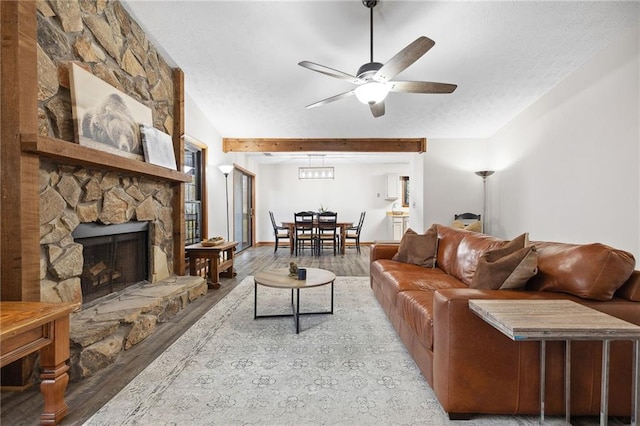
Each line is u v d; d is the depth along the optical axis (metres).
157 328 2.56
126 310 2.28
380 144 5.77
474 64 3.47
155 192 3.20
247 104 4.51
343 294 3.58
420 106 4.54
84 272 2.35
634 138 2.78
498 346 1.40
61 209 2.03
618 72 2.94
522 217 4.57
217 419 1.45
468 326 1.41
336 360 2.02
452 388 1.41
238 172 7.14
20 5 1.69
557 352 1.40
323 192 8.85
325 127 5.29
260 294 3.58
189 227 4.61
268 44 3.20
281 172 8.88
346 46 3.18
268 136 5.68
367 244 8.66
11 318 1.33
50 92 1.95
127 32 2.75
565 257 1.56
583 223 3.38
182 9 2.74
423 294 2.06
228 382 1.76
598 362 1.40
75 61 2.15
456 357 1.41
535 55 3.30
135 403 1.57
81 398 1.61
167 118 3.48
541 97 4.12
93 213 2.32
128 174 2.70
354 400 1.59
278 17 2.83
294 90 4.12
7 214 1.68
